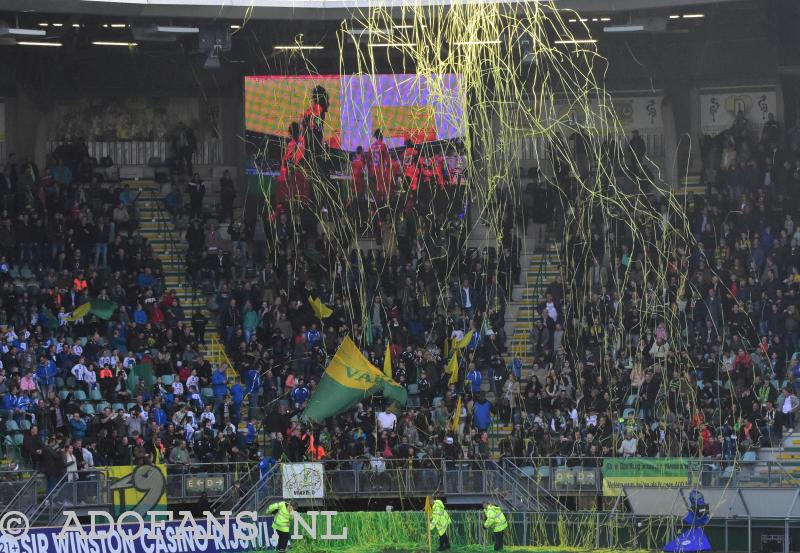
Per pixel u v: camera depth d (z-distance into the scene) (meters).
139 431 88.06
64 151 110.75
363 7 100.69
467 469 86.56
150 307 99.88
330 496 84.56
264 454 92.12
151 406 90.00
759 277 103.12
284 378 95.75
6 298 99.75
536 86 113.62
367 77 111.25
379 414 90.62
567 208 108.00
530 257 108.06
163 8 97.81
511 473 85.81
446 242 104.81
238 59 111.69
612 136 114.50
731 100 116.38
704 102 116.62
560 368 96.56
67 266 102.19
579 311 100.88
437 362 96.25
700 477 82.38
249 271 106.38
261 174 112.25
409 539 81.69
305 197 111.44
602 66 115.06
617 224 106.62
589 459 86.44
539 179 111.31
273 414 90.12
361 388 87.69
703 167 114.38
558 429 90.50
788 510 78.75
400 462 87.19
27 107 113.75
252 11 99.69
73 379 93.44
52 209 107.94
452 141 108.94
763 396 92.06
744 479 82.56
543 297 101.56
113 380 93.50
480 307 101.56
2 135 113.56
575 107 114.44
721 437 88.69
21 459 87.44
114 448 86.88
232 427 88.38
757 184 109.88
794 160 109.94
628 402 93.88
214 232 107.19
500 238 104.06
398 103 110.50
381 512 81.88
